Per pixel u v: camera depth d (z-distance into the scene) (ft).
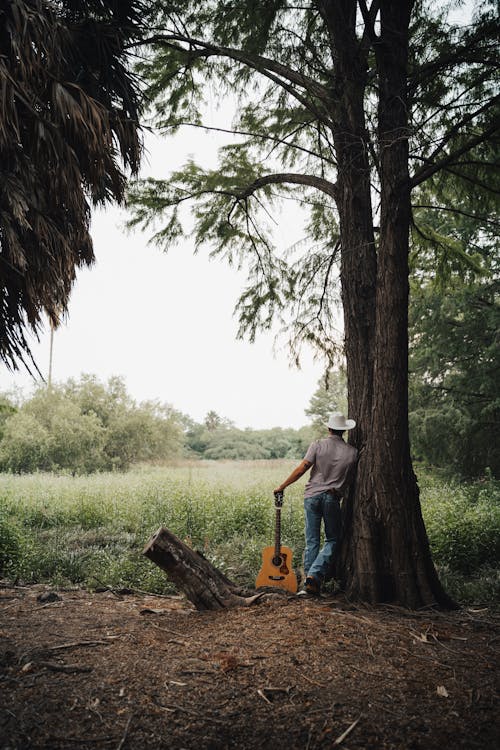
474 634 12.48
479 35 15.39
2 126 14.57
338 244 24.71
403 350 16.39
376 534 15.99
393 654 10.89
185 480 51.11
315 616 12.72
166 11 19.62
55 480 55.36
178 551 14.03
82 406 105.40
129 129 18.71
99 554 22.17
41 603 15.64
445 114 19.43
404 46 16.99
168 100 23.24
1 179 15.23
